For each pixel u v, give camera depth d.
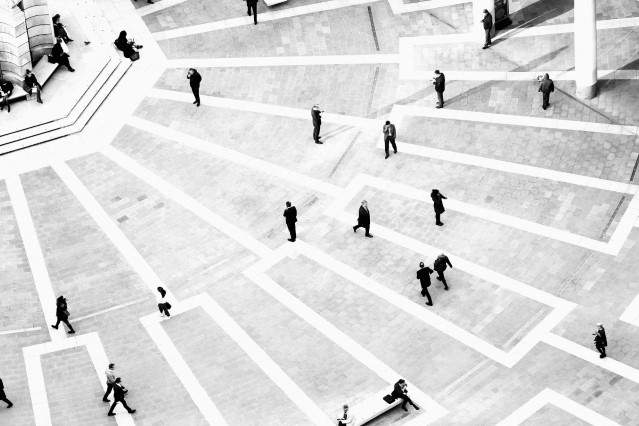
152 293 41.81
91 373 38.91
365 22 51.84
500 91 47.72
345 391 37.00
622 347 37.22
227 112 48.94
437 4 52.09
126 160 47.41
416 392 36.69
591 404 35.19
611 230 41.56
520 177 44.12
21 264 43.31
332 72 49.94
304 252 42.59
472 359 37.66
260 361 38.59
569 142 45.12
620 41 48.75
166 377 38.41
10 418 37.38
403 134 46.69
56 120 48.84
